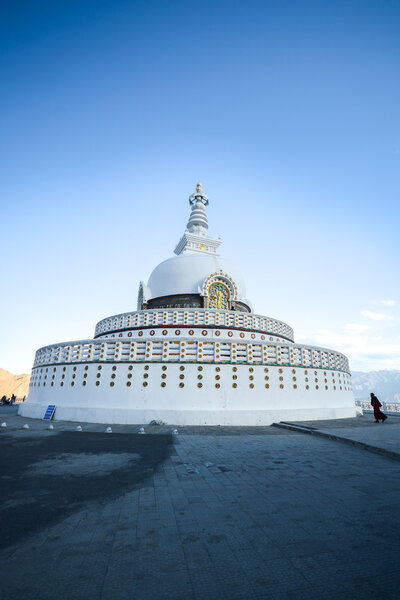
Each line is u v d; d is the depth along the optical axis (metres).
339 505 7.07
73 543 5.39
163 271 34.25
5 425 19.27
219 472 9.65
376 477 9.16
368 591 4.11
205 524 6.14
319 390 24.56
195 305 31.56
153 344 22.34
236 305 33.28
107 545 5.33
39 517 6.46
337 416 24.30
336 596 4.00
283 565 4.72
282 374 23.09
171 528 5.96
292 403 22.91
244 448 13.20
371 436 14.88
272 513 6.64
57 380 24.62
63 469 9.95
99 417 21.09
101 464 10.56
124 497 7.57
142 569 4.62
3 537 5.60
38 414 24.08
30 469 9.95
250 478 9.05
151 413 20.58
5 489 8.12
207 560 4.86
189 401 21.17
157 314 27.94
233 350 22.36
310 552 5.09
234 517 6.45
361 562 4.80
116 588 4.18
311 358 24.80
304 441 14.93
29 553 5.06
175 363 21.88
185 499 7.45
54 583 4.29
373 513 6.64
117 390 21.86
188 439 15.21
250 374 22.23
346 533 5.75
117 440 14.88
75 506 7.04
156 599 3.95
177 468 10.09
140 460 11.10
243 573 4.51
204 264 33.84
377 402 21.95
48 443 14.11
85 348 23.66
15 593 4.06
